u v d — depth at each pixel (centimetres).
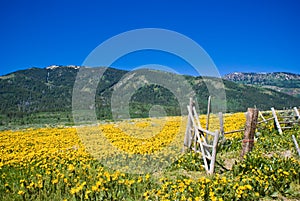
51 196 868
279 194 909
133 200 848
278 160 1123
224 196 852
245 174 1049
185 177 1034
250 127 1280
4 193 912
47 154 1341
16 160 1286
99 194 859
